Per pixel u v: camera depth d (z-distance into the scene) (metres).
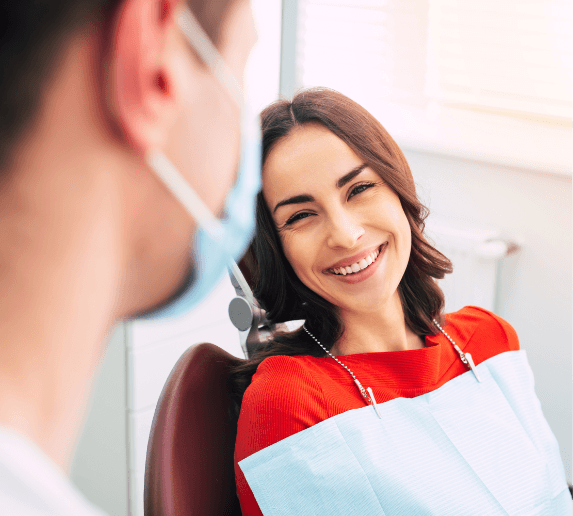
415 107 2.05
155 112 0.16
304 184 0.97
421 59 2.00
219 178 0.19
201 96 0.18
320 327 1.09
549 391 1.84
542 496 1.05
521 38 1.80
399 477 0.96
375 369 1.06
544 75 1.81
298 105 0.99
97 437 1.92
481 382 1.11
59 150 0.16
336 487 0.94
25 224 0.16
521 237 1.82
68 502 0.15
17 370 0.16
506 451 1.05
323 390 1.00
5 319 0.16
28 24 0.15
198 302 0.20
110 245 0.17
